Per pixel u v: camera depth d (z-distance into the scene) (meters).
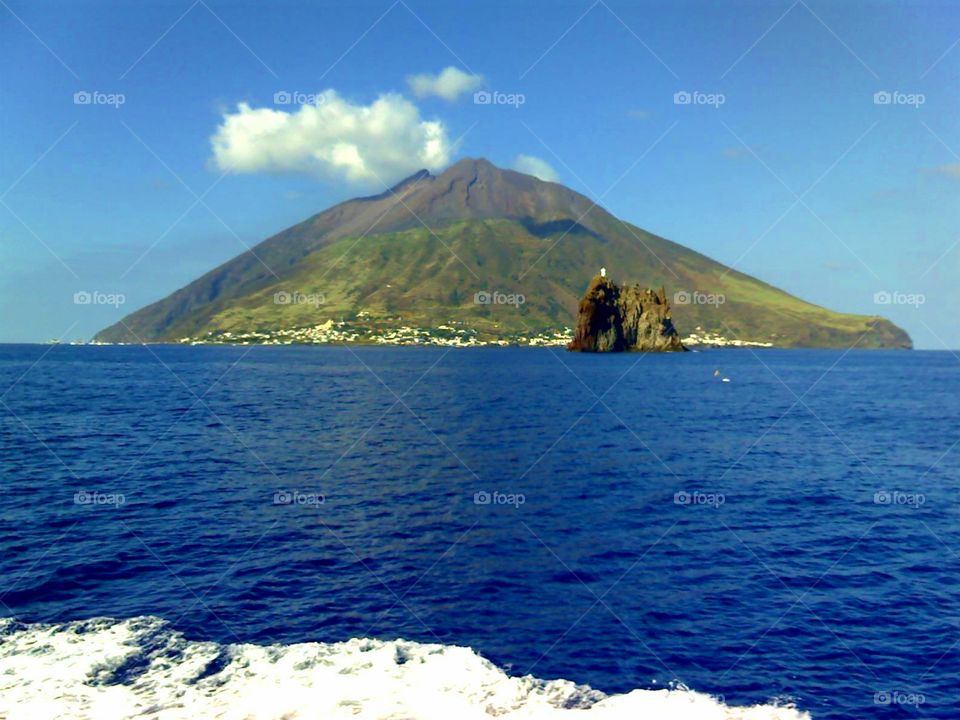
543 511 40.31
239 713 17.72
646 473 52.78
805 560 32.53
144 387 135.00
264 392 125.62
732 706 19.67
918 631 24.89
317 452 59.56
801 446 70.00
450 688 19.66
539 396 123.25
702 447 67.19
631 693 20.02
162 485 45.47
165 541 33.09
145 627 23.42
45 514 37.78
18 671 19.98
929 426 89.81
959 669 22.17
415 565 30.31
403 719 17.77
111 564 29.78
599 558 31.94
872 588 29.00
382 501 41.84
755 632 24.45
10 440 64.00
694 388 153.12
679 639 23.69
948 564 32.34
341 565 30.16
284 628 23.56
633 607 26.31
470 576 29.11
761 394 140.38
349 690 19.23
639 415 95.44
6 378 157.75
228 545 32.62
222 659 21.06
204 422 79.75
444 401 111.06
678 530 37.09
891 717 19.42
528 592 27.58
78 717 17.33
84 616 24.33
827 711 19.62
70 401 103.25
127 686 19.20
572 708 19.00
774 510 42.19
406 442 66.06
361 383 151.62
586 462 56.91
